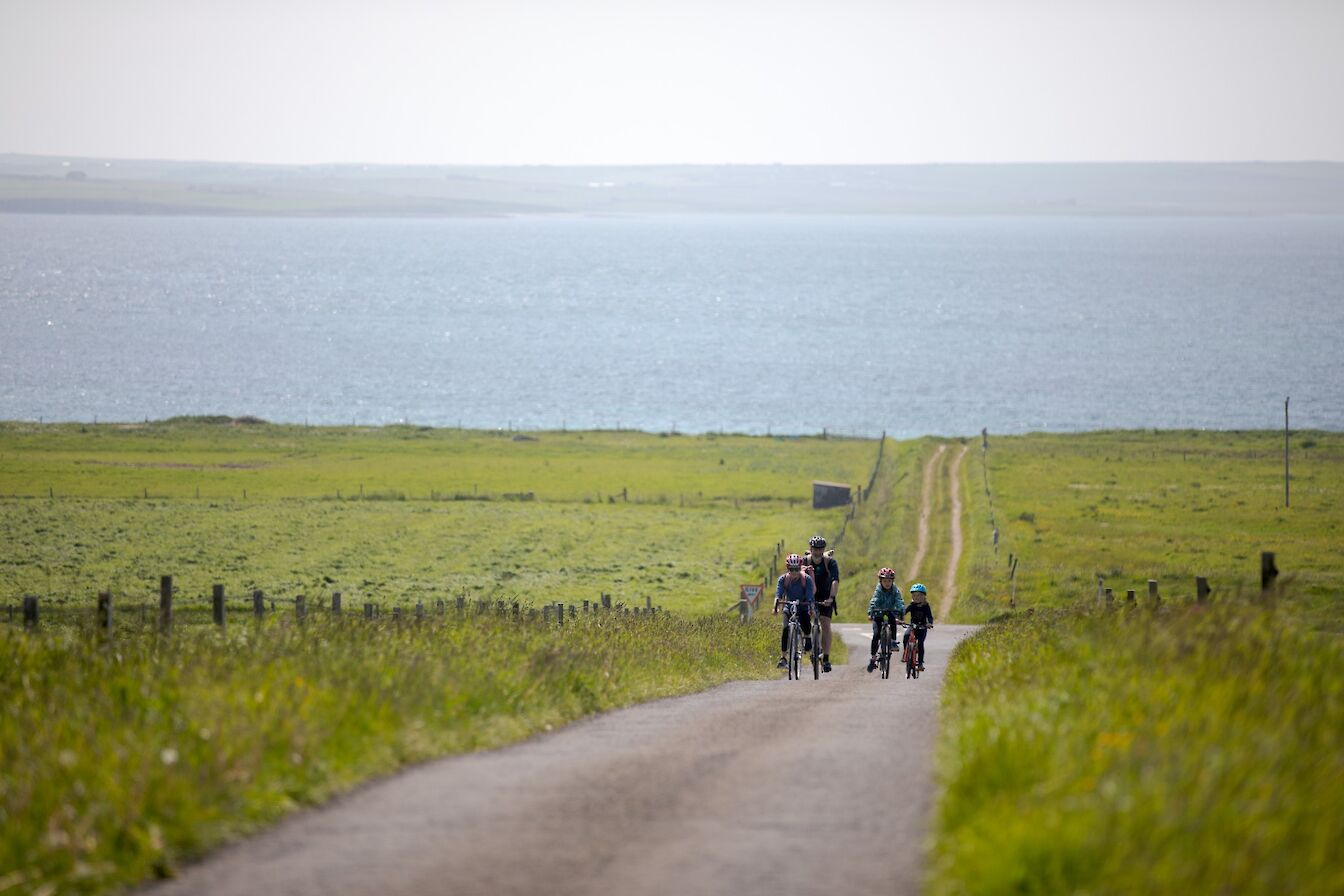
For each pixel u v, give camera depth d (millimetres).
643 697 72750
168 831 34688
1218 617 53031
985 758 36750
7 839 33406
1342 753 34406
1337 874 27016
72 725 42625
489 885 31391
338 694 49344
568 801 40188
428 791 41969
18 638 64000
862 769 44531
